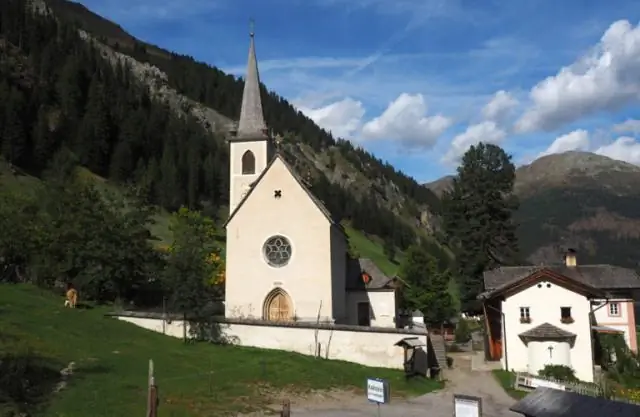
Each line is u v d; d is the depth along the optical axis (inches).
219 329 1514.5
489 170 2605.8
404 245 6230.3
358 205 6569.9
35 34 6259.8
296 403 1042.1
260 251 1718.8
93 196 1913.1
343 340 1429.6
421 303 2709.2
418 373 1408.7
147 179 4726.9
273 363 1300.4
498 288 1716.3
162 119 6176.2
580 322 1549.0
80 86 5733.3
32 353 1058.1
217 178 5610.2
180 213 3221.0
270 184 1740.9
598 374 1531.7
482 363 1747.0
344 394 1143.6
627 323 1904.5
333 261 1742.1
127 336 1413.6
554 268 2032.5
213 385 1073.5
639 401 1154.0
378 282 2018.9
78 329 1371.8
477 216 2588.6
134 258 1846.7
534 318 1582.2
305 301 1669.5
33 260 1829.5
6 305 1465.3
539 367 1530.5
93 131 5017.2
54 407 818.2
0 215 1868.8
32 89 5310.0
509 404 1175.6
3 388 836.6
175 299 1492.4
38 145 4507.9
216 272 2396.7
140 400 902.4
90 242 1781.5
